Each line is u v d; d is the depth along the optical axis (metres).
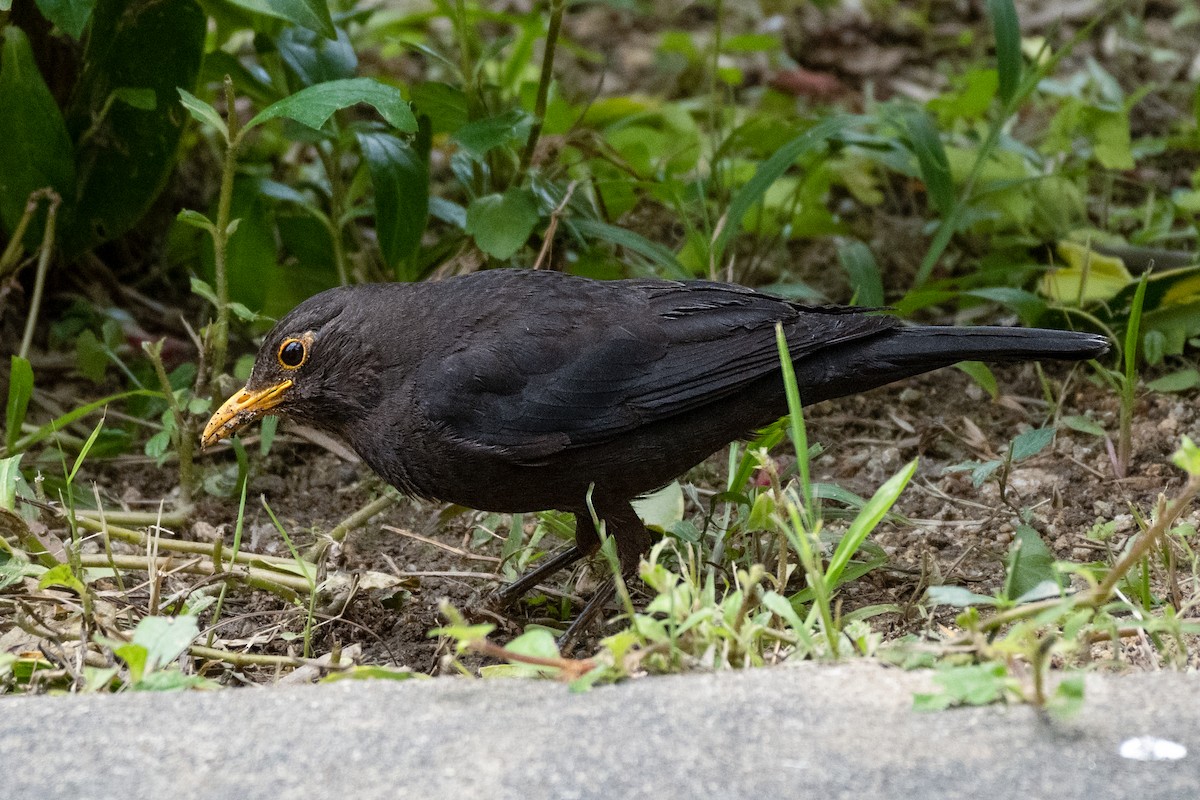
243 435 11.30
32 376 9.53
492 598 8.90
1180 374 11.09
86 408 9.55
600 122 14.38
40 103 10.87
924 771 5.21
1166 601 7.98
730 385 8.30
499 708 5.82
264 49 11.52
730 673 6.09
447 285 8.77
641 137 13.99
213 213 11.56
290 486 10.87
